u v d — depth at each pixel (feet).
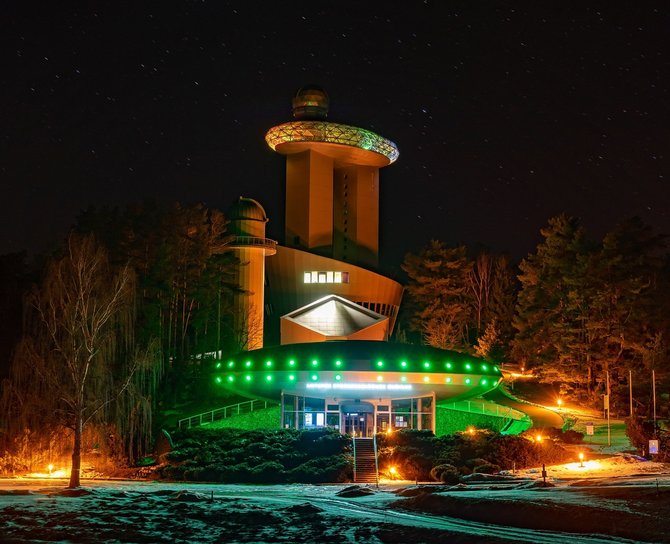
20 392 185.06
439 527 87.56
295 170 416.87
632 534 77.15
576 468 154.51
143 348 221.25
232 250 329.11
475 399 258.78
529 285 314.96
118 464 188.14
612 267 276.41
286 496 128.57
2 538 88.63
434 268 368.68
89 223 274.77
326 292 376.27
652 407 241.55
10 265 231.71
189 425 219.82
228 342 300.61
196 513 104.27
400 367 192.85
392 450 177.37
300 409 213.05
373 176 442.91
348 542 84.38
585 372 275.59
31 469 181.57
